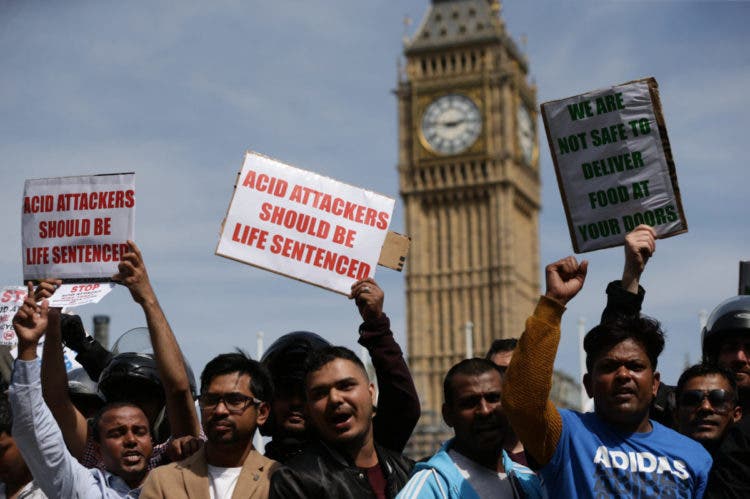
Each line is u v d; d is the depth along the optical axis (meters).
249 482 8.75
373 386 8.94
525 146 106.94
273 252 10.27
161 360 9.50
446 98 102.75
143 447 9.38
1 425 9.98
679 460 8.11
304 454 8.61
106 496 9.05
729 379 9.44
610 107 9.95
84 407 11.10
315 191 10.34
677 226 9.82
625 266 9.12
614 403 8.13
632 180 9.90
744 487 9.03
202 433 10.66
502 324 100.94
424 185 103.25
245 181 10.32
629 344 8.19
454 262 103.06
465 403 8.68
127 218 10.16
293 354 9.78
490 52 102.31
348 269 10.27
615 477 8.03
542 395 7.95
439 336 102.75
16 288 12.58
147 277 9.67
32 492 10.05
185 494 8.70
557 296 8.09
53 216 10.29
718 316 10.27
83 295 10.10
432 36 103.25
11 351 12.33
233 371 8.85
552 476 8.12
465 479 8.59
